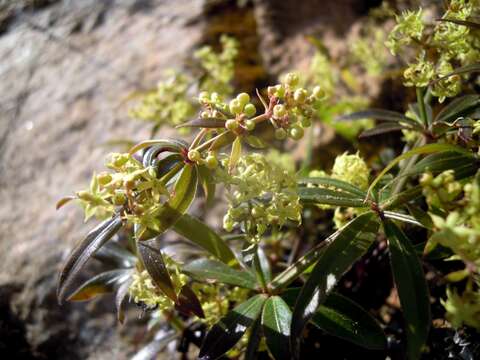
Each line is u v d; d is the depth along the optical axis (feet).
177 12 0.83
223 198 0.62
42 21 0.91
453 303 0.26
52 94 0.80
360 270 0.46
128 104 0.74
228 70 0.61
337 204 0.34
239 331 0.35
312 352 0.42
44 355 0.60
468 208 0.26
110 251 0.45
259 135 0.67
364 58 0.63
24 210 0.70
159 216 0.30
